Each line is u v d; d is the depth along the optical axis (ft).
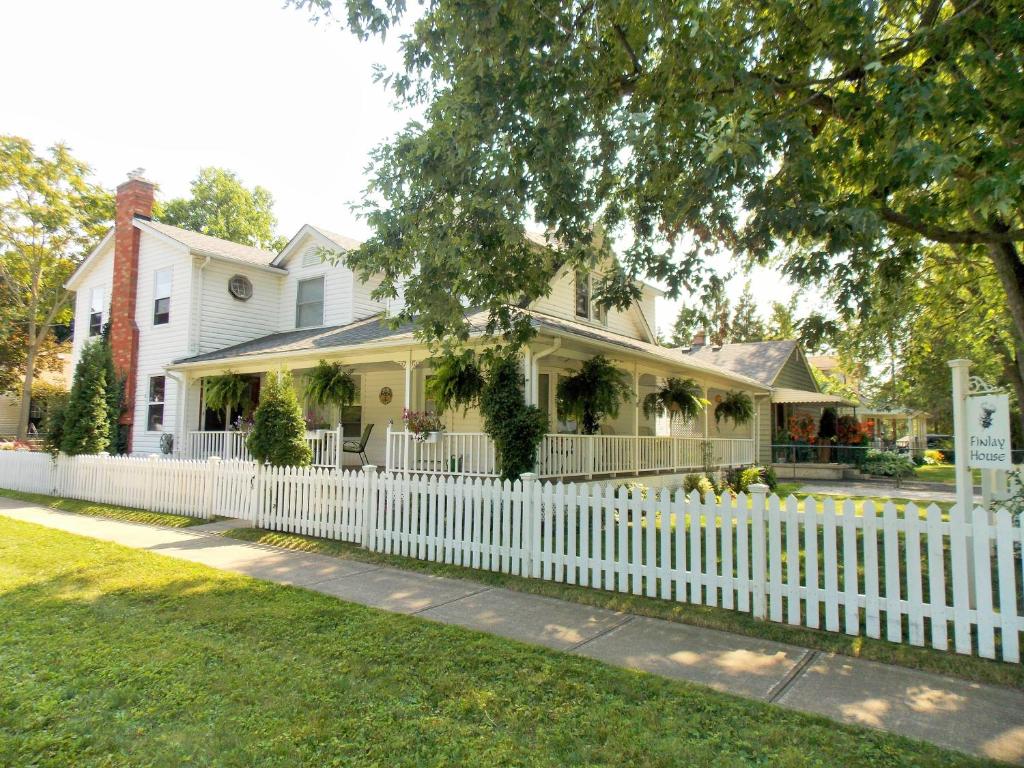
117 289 64.03
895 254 32.78
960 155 19.17
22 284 90.12
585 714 12.06
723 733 11.39
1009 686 13.96
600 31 23.62
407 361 42.75
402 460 44.47
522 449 33.71
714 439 61.57
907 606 16.33
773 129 19.84
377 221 25.04
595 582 21.66
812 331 27.43
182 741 10.93
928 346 49.73
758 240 22.36
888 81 18.31
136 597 19.93
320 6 23.17
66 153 83.66
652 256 28.78
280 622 17.51
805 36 23.16
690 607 19.39
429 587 22.25
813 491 61.52
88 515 39.19
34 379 107.24
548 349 36.60
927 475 83.76
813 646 16.46
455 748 10.76
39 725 11.48
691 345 99.76
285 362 49.47
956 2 21.62
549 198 23.73
